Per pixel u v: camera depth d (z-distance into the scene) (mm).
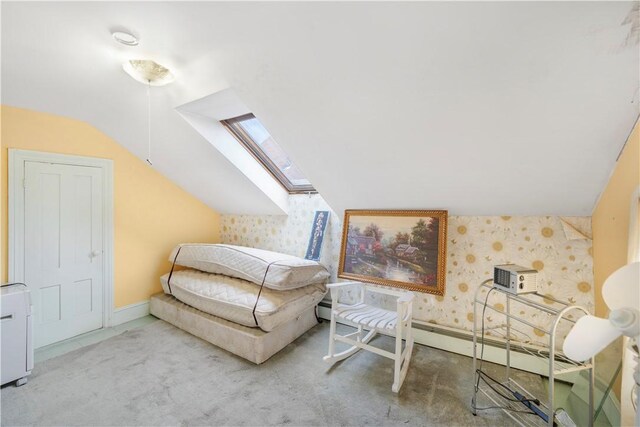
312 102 1693
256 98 1803
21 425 1517
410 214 2400
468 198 2117
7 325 1801
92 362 2145
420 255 2293
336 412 1647
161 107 2162
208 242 3854
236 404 1709
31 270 2311
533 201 1956
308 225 3180
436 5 1030
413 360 2230
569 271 1999
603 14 939
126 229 2949
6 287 2033
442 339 2400
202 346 2424
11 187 2195
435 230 2266
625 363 1314
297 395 1796
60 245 2475
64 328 2508
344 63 1382
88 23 1339
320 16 1175
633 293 1064
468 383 1933
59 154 2443
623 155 1426
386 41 1220
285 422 1571
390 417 1612
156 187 3213
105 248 2775
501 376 2010
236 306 2367
